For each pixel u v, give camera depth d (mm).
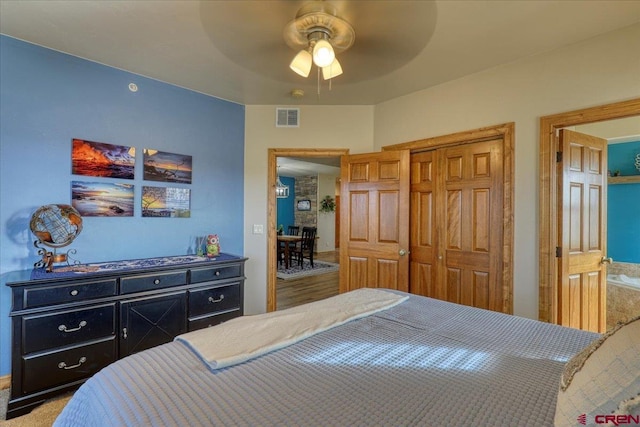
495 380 1039
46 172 2508
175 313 2684
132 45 2461
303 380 1041
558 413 779
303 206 10508
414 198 3504
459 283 3090
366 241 3590
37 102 2471
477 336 1406
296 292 5430
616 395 674
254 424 819
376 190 3539
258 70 2879
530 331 1470
